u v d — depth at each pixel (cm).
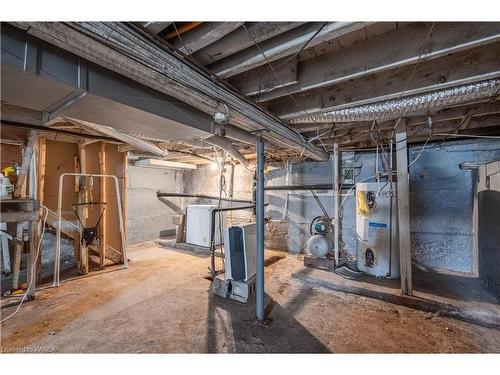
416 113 214
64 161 367
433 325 222
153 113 155
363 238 328
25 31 98
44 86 115
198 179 626
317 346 193
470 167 327
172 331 211
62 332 207
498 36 121
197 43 131
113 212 396
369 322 227
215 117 176
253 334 208
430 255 359
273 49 138
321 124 288
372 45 154
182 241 520
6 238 324
